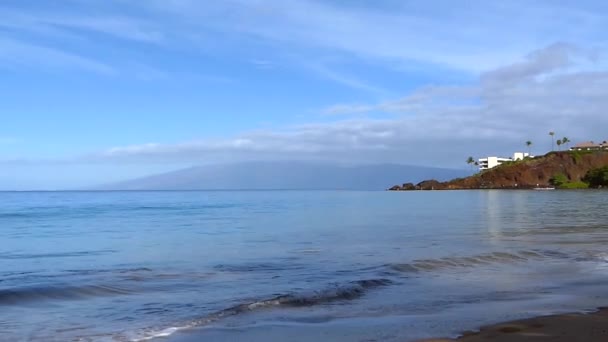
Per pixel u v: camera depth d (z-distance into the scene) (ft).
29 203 359.05
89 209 263.70
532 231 112.57
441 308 39.63
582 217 162.09
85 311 40.22
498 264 62.95
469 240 93.91
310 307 40.22
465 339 30.66
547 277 53.93
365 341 30.63
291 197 537.65
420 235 105.91
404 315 37.37
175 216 195.31
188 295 45.88
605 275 55.16
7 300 44.14
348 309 39.58
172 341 31.73
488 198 404.98
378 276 54.44
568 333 31.42
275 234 111.75
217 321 36.06
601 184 654.12
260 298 43.80
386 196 534.37
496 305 40.55
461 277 54.03
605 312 37.17
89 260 72.54
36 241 102.42
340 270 59.26
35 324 36.37
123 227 139.74
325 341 30.86
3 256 78.43
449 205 284.41
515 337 30.86
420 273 56.59
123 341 31.96
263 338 31.89
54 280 53.78
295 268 61.41
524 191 613.11
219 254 77.10
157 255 77.10
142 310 40.29
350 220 161.07
